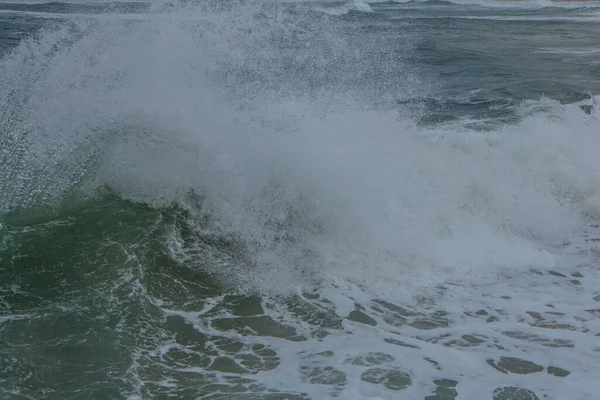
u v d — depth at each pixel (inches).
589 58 675.4
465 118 388.8
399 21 1048.8
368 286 207.3
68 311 182.4
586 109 413.1
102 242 222.4
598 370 163.8
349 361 164.9
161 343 170.7
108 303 187.9
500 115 397.1
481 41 805.9
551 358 169.0
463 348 173.0
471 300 201.2
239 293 200.2
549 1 1550.2
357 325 184.1
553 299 203.9
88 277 201.5
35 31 711.1
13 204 237.1
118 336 171.5
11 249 213.8
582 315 193.8
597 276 222.2
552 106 419.2
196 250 223.6
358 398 148.0
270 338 176.2
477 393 152.3
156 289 198.4
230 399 147.0
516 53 709.3
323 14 1007.6
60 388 148.3
